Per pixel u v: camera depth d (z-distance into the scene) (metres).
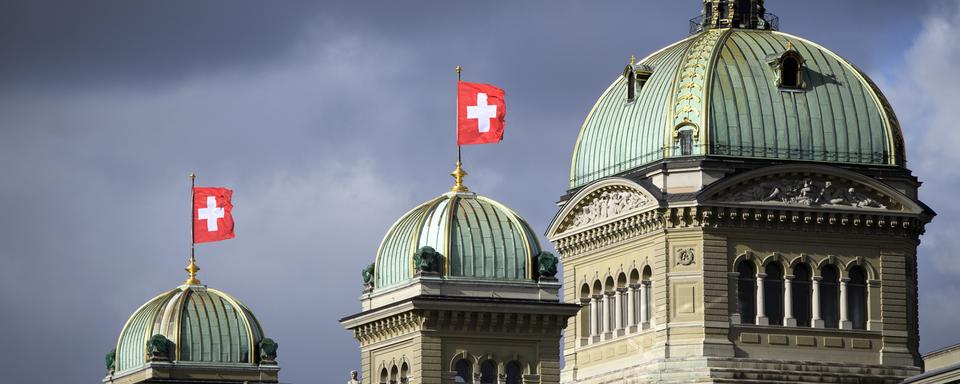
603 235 188.50
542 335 159.62
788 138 183.62
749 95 184.00
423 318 157.75
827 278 183.38
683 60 186.50
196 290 192.38
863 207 183.88
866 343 183.50
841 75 187.00
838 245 183.62
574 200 191.12
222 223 197.38
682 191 181.50
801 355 181.75
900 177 185.25
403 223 164.25
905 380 168.88
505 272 160.12
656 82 187.25
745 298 181.62
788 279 181.88
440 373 157.62
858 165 184.62
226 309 190.88
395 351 161.00
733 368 179.62
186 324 189.25
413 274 159.62
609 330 189.12
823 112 184.88
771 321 181.88
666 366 180.25
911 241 186.12
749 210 181.12
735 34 189.50
